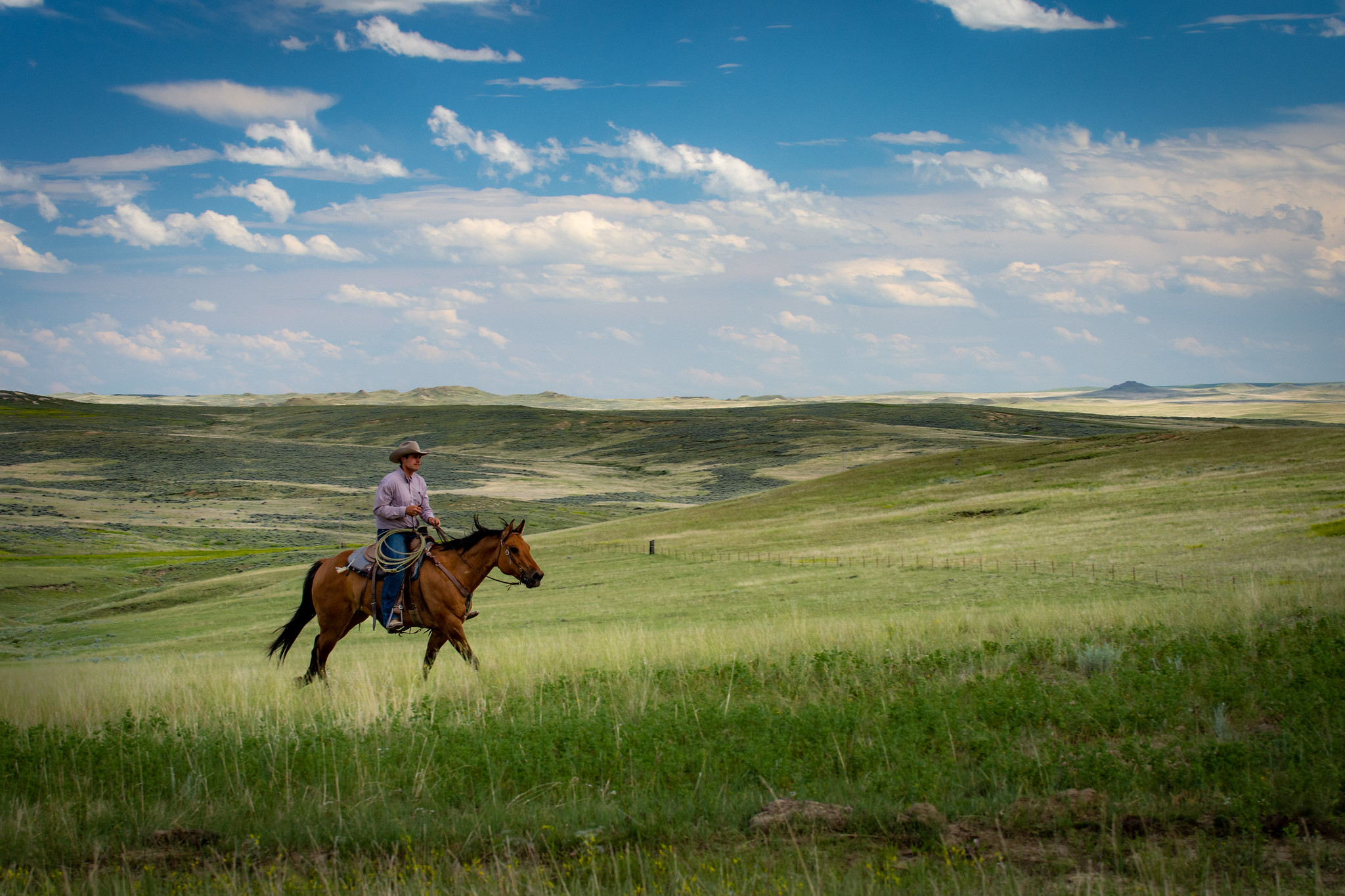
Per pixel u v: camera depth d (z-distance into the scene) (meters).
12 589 63.44
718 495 143.12
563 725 7.75
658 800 6.01
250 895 4.87
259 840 5.75
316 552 79.44
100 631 46.31
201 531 101.50
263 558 77.12
